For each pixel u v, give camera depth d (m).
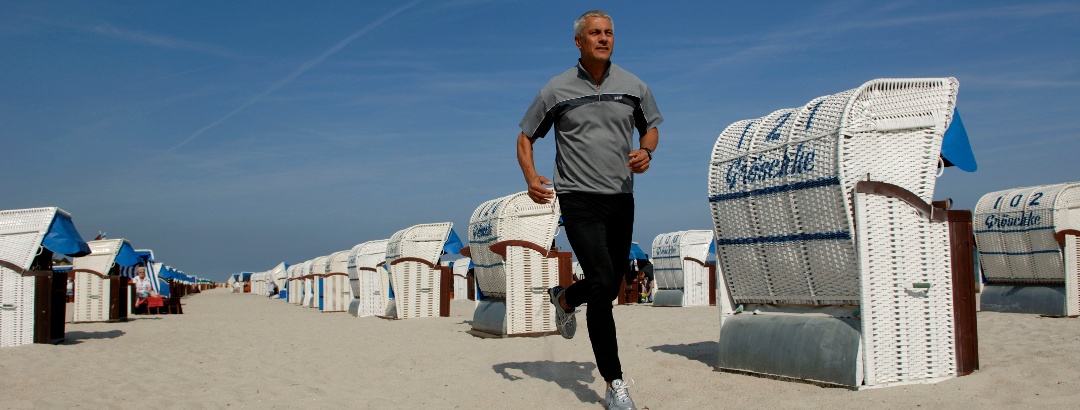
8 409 4.78
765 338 5.02
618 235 4.20
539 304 9.70
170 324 14.52
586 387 4.80
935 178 4.80
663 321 11.33
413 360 6.80
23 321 9.35
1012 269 11.63
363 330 11.58
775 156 5.02
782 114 5.32
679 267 17.83
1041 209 11.04
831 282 4.72
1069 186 10.96
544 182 4.09
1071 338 7.03
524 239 9.88
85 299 15.53
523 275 9.66
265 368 6.64
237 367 6.79
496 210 10.06
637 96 4.14
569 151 4.11
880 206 4.53
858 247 4.43
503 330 9.49
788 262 4.99
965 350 4.80
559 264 9.90
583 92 4.08
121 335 11.35
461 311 16.83
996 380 4.53
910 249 4.64
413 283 14.80
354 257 18.12
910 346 4.58
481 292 11.23
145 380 6.02
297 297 29.78
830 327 4.62
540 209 9.99
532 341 8.68
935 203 5.21
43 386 5.76
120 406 4.86
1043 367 4.94
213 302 31.89
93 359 7.68
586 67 4.12
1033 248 11.18
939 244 4.77
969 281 4.88
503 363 6.34
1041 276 11.15
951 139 6.13
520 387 4.97
